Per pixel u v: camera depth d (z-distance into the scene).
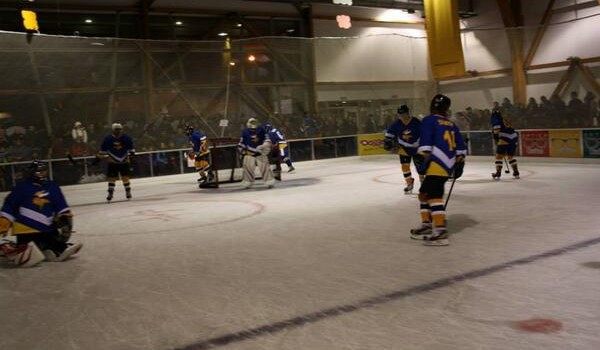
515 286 4.30
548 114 15.36
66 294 4.89
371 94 23.33
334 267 5.24
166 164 17.03
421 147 5.85
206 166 15.02
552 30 21.41
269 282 4.86
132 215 9.84
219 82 19.25
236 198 11.49
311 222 7.91
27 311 4.45
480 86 23.61
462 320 3.65
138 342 3.62
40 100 15.99
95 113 16.84
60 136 16.03
